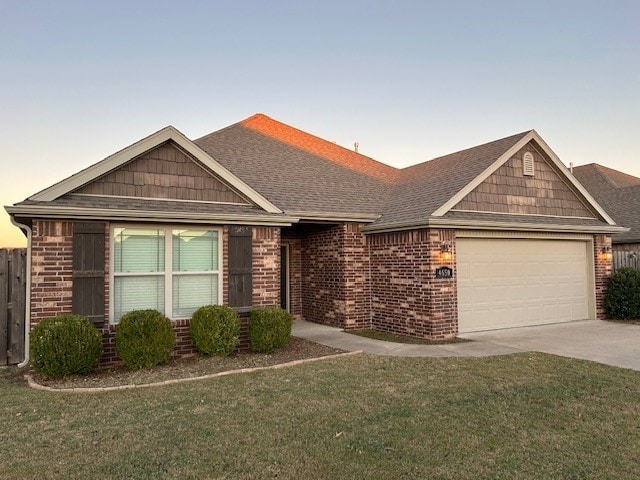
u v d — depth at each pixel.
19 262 9.00
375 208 13.50
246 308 9.98
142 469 4.18
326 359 8.86
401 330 11.91
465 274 11.97
